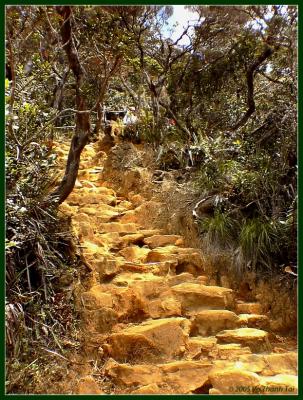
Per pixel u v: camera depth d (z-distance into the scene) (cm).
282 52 600
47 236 409
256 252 411
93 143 780
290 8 538
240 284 406
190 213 481
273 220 425
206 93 744
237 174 485
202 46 713
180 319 346
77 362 326
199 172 541
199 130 650
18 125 418
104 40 479
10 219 365
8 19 410
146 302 371
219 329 351
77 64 451
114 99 898
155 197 546
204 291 376
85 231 470
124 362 326
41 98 559
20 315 322
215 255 425
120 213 528
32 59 511
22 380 298
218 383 290
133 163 627
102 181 631
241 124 651
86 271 412
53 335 332
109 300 373
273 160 484
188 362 309
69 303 372
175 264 420
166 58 738
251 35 640
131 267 417
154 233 488
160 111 740
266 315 380
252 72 650
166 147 642
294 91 491
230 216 459
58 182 500
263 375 301
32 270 379
